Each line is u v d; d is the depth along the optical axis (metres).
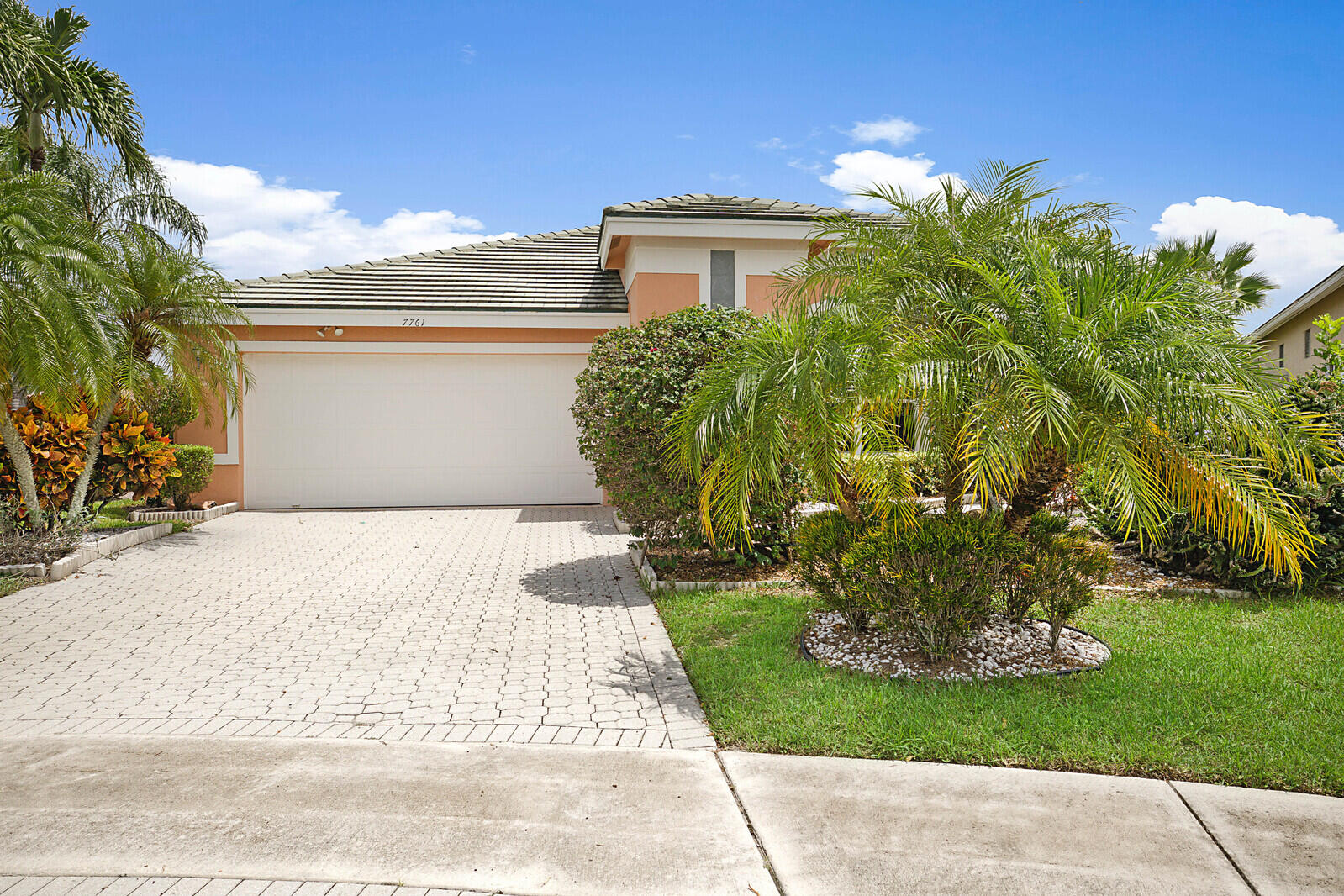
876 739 4.29
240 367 12.18
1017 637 5.85
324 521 12.90
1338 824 3.45
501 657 6.00
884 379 5.12
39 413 9.61
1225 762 3.98
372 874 3.09
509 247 18.05
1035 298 5.27
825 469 5.87
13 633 6.72
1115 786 3.81
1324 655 5.56
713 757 4.17
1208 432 5.03
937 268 5.82
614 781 3.89
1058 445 5.07
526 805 3.64
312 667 5.79
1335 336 8.82
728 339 8.00
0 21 12.62
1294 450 5.29
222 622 7.07
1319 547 7.19
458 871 3.12
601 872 3.10
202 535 11.62
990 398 4.86
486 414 14.68
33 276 8.20
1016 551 5.46
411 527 12.34
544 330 14.62
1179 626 6.34
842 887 3.00
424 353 14.46
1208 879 3.05
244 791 3.79
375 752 4.25
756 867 3.13
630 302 14.37
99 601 7.83
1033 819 3.50
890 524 5.86
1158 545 8.21
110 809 3.61
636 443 8.12
